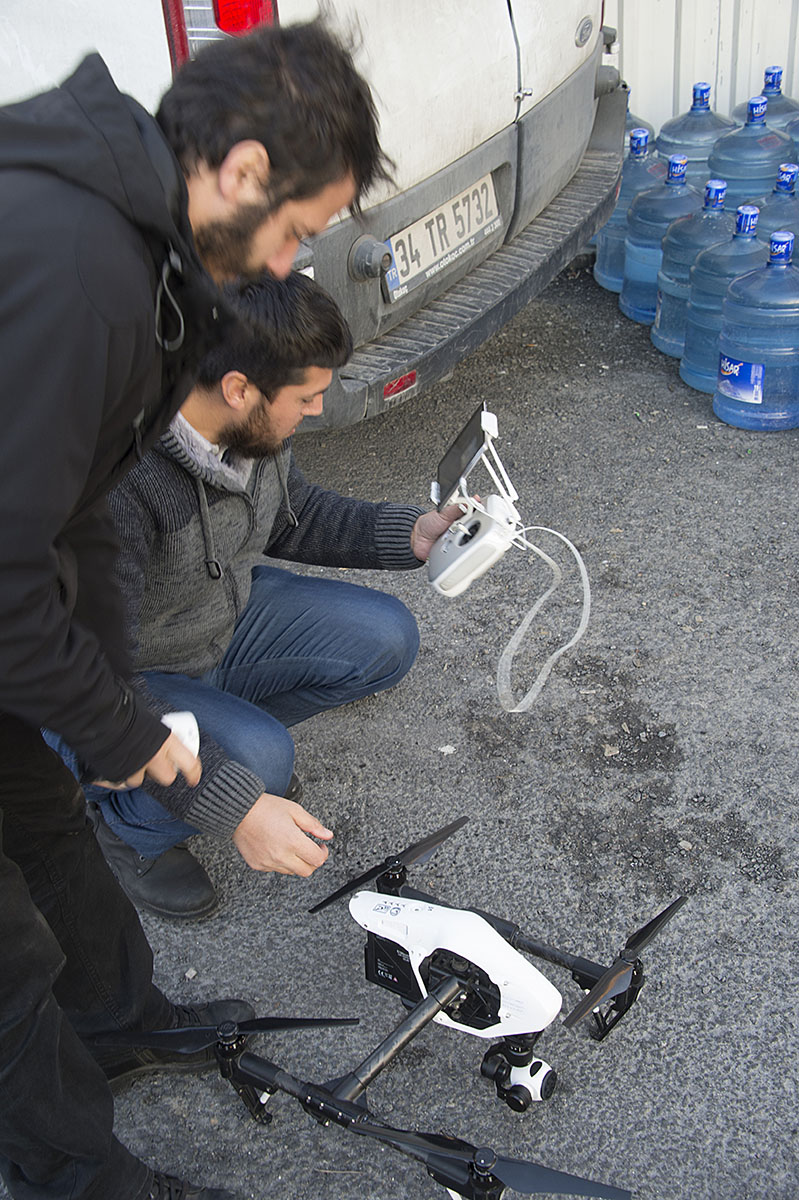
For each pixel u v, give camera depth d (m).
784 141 4.48
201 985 2.14
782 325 3.57
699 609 3.00
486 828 2.41
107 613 1.56
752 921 2.16
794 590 3.04
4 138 1.02
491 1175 1.42
